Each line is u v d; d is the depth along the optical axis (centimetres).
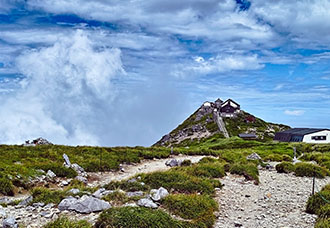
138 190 1791
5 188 1952
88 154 3675
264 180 2448
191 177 2066
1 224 1137
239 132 13188
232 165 2738
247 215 1477
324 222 1240
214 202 1556
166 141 13900
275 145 7031
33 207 1408
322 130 10412
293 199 1817
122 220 1107
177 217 1327
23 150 3381
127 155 3816
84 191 1703
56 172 2511
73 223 1099
